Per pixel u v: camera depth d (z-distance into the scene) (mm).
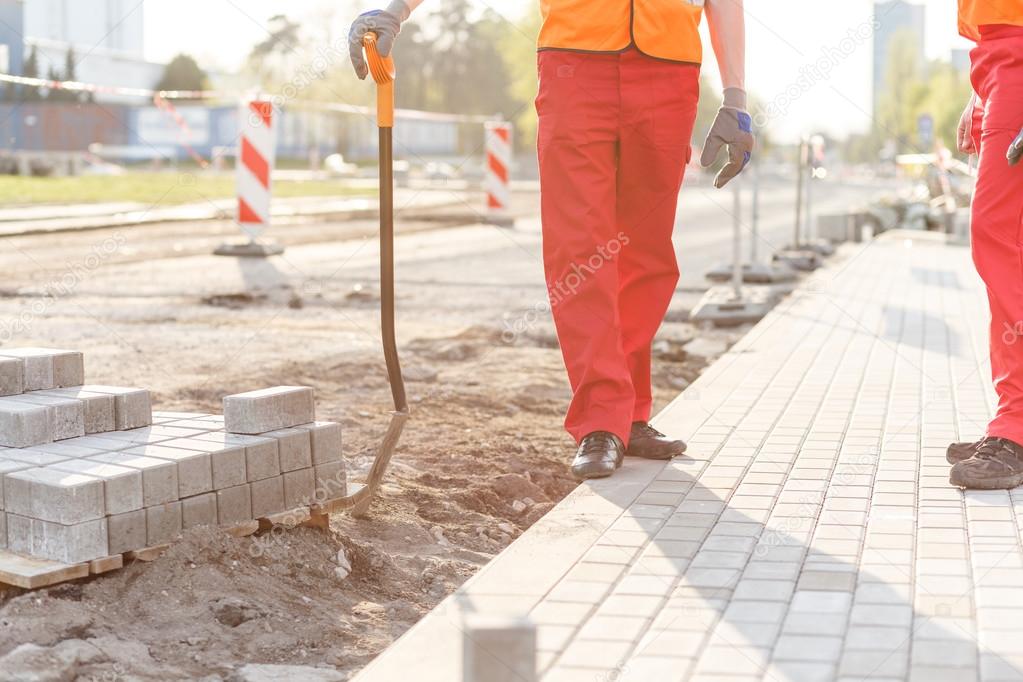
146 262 15133
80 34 34344
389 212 4340
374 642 3375
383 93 4254
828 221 22531
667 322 11312
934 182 26734
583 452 4699
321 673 3078
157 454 3756
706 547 3660
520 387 7418
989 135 4426
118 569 3600
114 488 3510
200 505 3756
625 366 4852
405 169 45375
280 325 10023
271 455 3965
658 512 4078
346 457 5453
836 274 14789
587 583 3336
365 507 4520
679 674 2703
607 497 4301
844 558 3525
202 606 3469
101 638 3260
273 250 16188
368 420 6316
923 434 5316
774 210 33875
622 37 4656
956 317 10148
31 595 3402
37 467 3607
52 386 4250
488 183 23328
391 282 4406
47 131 48281
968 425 5500
